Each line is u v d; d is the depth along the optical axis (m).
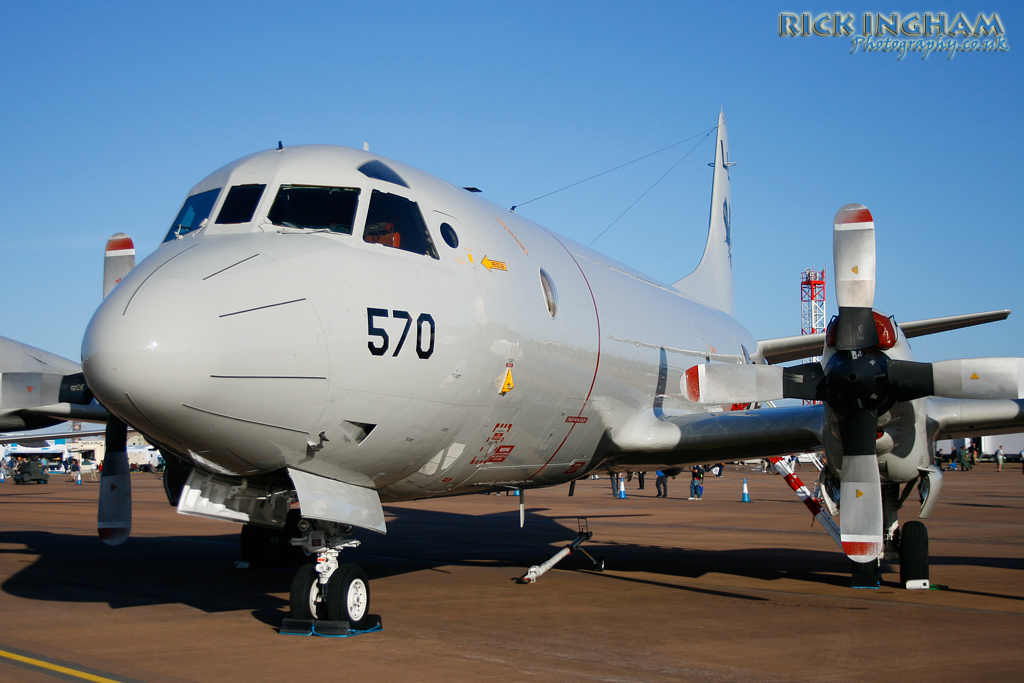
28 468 50.38
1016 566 11.89
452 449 7.88
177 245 6.82
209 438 6.11
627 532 17.48
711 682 5.53
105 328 5.83
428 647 6.52
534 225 10.55
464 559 12.86
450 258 7.72
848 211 8.12
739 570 11.45
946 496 30.81
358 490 7.36
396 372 6.79
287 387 6.13
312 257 6.60
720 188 20.61
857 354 8.07
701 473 31.08
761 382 8.42
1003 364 7.61
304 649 6.43
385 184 7.59
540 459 9.52
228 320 5.90
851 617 7.95
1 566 11.64
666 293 13.88
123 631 7.12
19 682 5.45
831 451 8.59
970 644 6.75
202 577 10.56
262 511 7.50
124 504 9.30
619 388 10.41
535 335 8.57
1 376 9.23
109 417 9.25
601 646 6.61
